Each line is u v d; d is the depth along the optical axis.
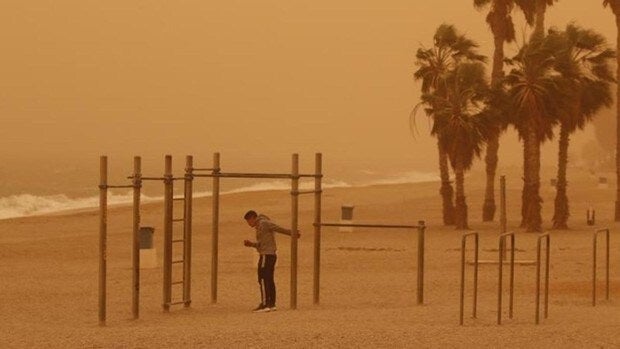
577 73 104.12
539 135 103.38
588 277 60.47
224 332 36.25
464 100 108.31
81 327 40.56
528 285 56.25
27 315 45.34
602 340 34.50
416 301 49.56
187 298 47.84
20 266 70.00
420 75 121.69
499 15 119.62
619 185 121.62
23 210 179.38
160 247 84.06
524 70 103.62
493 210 120.50
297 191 47.91
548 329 37.16
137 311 43.81
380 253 78.19
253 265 68.12
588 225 112.25
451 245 85.75
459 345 33.47
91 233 104.50
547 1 116.94
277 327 38.22
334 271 65.06
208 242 89.75
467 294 52.34
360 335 35.25
